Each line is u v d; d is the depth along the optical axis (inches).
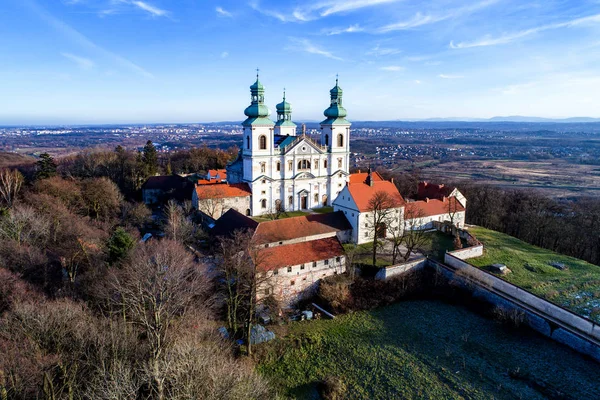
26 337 1697.8
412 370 2114.9
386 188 3890.3
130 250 2623.0
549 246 4030.5
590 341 2177.7
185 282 2440.9
